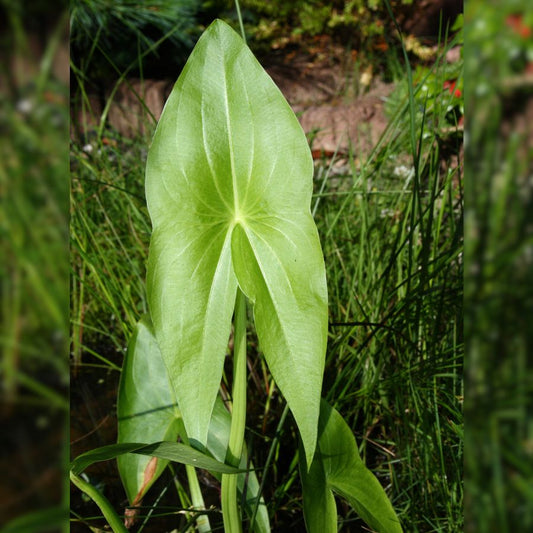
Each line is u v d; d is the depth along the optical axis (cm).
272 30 257
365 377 70
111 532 59
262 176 40
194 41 210
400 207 92
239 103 40
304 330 39
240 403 43
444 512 58
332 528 44
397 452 67
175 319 40
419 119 101
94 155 112
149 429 52
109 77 192
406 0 229
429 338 69
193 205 40
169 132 40
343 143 157
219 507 63
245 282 40
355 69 193
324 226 98
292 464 63
